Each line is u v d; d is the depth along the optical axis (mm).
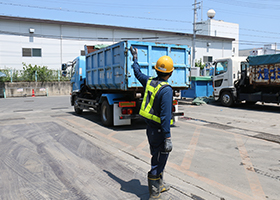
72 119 10500
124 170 4609
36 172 4504
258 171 4520
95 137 7156
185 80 8625
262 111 12469
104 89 9367
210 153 5598
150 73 7836
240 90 14133
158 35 35219
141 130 8172
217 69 14875
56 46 29953
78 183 4043
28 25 28406
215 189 3797
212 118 10398
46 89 28297
